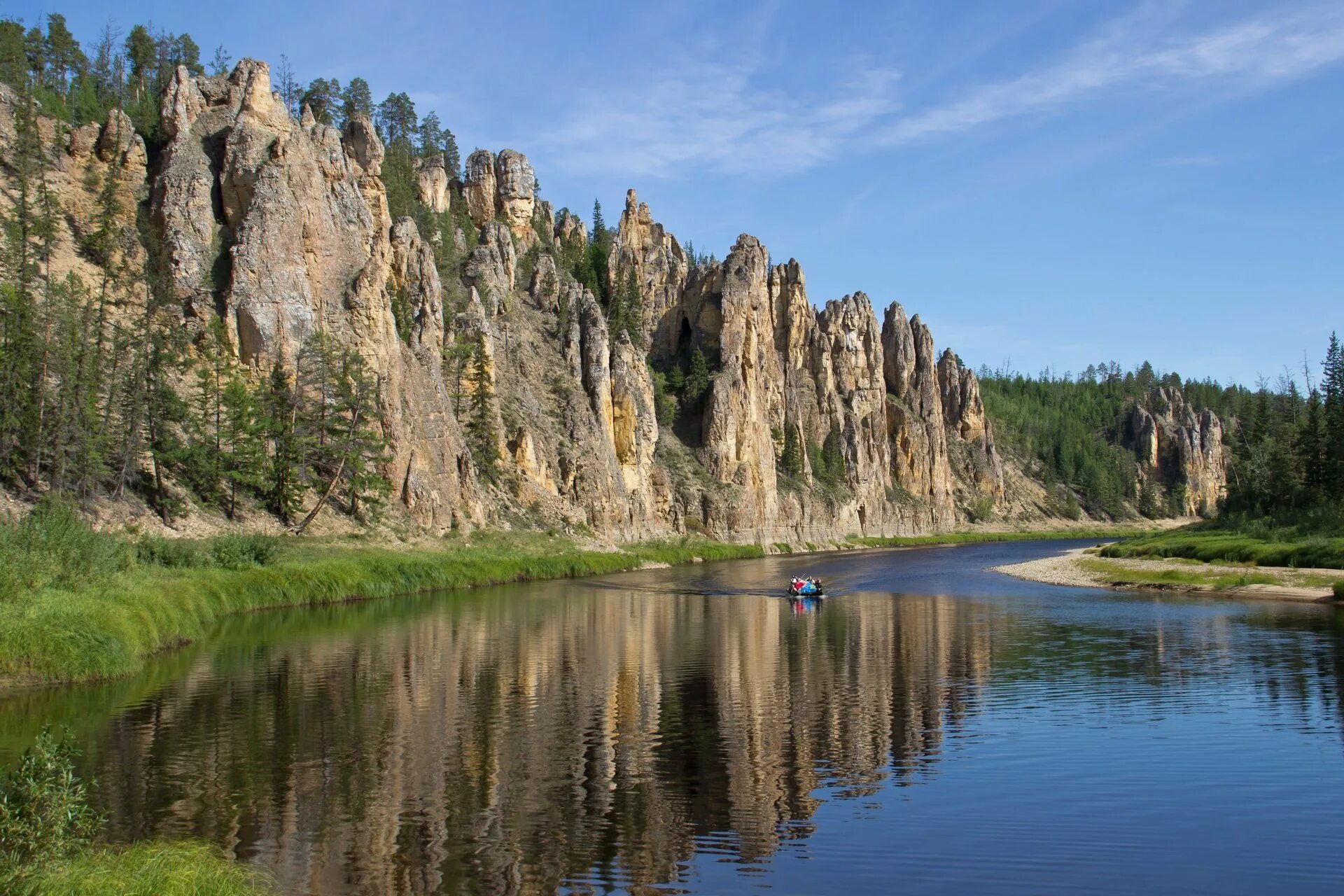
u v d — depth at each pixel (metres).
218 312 94.25
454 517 107.00
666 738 33.38
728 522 168.12
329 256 102.44
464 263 151.12
